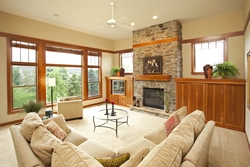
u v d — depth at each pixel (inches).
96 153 71.2
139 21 189.5
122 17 165.9
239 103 139.9
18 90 175.3
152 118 183.5
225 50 167.5
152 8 152.3
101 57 271.9
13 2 139.6
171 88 191.5
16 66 173.3
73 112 176.2
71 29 223.1
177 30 186.5
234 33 161.3
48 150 52.9
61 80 219.5
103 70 277.4
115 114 150.1
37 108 147.1
